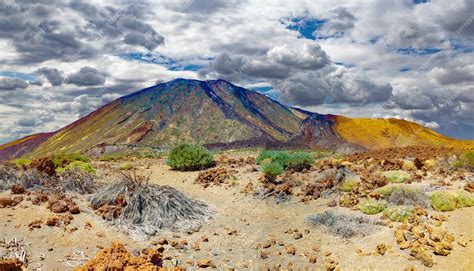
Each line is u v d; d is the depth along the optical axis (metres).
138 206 11.34
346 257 9.10
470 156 16.41
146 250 9.02
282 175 17.31
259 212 12.88
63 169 17.69
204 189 16.17
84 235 9.66
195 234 10.84
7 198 11.23
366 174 15.05
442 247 8.66
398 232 9.47
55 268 7.94
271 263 9.04
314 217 11.61
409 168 15.99
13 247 8.54
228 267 8.80
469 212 10.66
